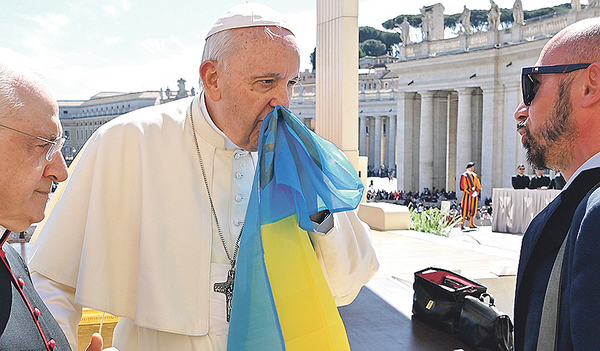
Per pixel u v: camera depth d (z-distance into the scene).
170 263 1.44
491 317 3.14
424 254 7.08
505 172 31.75
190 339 1.43
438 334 3.47
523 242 1.21
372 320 3.76
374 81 72.69
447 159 40.25
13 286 0.89
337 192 1.32
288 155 1.32
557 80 1.14
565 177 1.22
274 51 1.32
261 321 1.26
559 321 1.02
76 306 1.54
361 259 1.60
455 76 34.16
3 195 0.86
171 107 1.65
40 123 0.88
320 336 1.32
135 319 1.42
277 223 1.36
